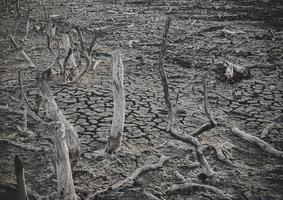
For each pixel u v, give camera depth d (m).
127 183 4.06
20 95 6.84
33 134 5.29
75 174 4.25
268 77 8.34
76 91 7.08
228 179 4.27
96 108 6.31
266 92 7.36
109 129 5.54
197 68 8.94
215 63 9.02
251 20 15.62
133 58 9.77
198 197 3.91
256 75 8.49
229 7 19.23
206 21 15.38
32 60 9.27
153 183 4.15
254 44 11.44
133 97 6.88
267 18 16.00
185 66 9.12
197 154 4.28
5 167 4.40
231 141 5.25
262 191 4.04
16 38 11.91
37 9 18.73
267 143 5.17
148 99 6.82
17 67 8.65
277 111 6.41
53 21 14.91
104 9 19.03
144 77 8.20
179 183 4.16
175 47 11.01
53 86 7.29
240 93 7.29
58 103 6.48
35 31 13.12
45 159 4.60
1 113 5.97
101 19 15.80
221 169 4.49
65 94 6.90
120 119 4.68
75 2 22.20
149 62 9.31
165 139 5.26
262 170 4.47
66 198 3.47
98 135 5.32
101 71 8.50
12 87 7.25
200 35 12.79
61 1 22.69
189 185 4.01
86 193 3.92
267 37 12.31
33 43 11.20
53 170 4.33
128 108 6.34
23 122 5.49
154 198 3.81
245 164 4.64
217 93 7.27
